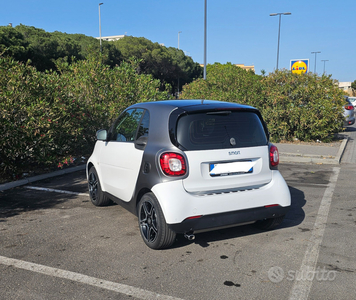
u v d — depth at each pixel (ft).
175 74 201.16
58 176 27.43
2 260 12.41
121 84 34.68
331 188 22.24
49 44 130.11
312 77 44.83
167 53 190.70
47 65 129.39
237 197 12.49
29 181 25.25
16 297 9.93
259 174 13.08
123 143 15.51
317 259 11.98
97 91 34.78
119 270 11.48
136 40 188.03
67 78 34.27
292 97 44.65
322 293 9.82
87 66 35.78
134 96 36.42
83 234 14.85
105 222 16.39
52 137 26.99
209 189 12.30
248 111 13.51
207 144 12.37
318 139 45.27
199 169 12.12
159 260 12.17
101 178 17.84
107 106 33.88
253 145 13.07
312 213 17.12
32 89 26.12
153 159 12.60
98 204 18.84
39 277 11.10
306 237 13.99
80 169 29.91
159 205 12.32
